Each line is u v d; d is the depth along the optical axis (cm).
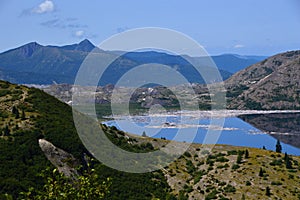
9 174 6494
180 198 8156
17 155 7056
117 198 6700
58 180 2423
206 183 9494
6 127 7988
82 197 2395
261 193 9206
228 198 8938
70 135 8038
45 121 8731
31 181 6450
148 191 7756
